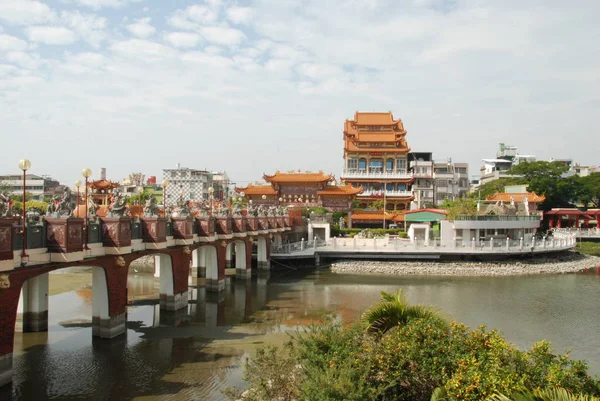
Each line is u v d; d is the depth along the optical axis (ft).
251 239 196.44
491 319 135.44
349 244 256.73
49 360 92.22
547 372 46.24
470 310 146.41
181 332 114.93
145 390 78.33
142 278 195.52
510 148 570.46
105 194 335.88
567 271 228.22
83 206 136.05
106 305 104.06
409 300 159.84
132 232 112.68
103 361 92.12
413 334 53.62
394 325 58.85
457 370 48.19
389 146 406.21
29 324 110.11
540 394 38.86
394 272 221.46
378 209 369.91
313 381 47.03
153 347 101.76
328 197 347.15
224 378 83.66
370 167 404.36
